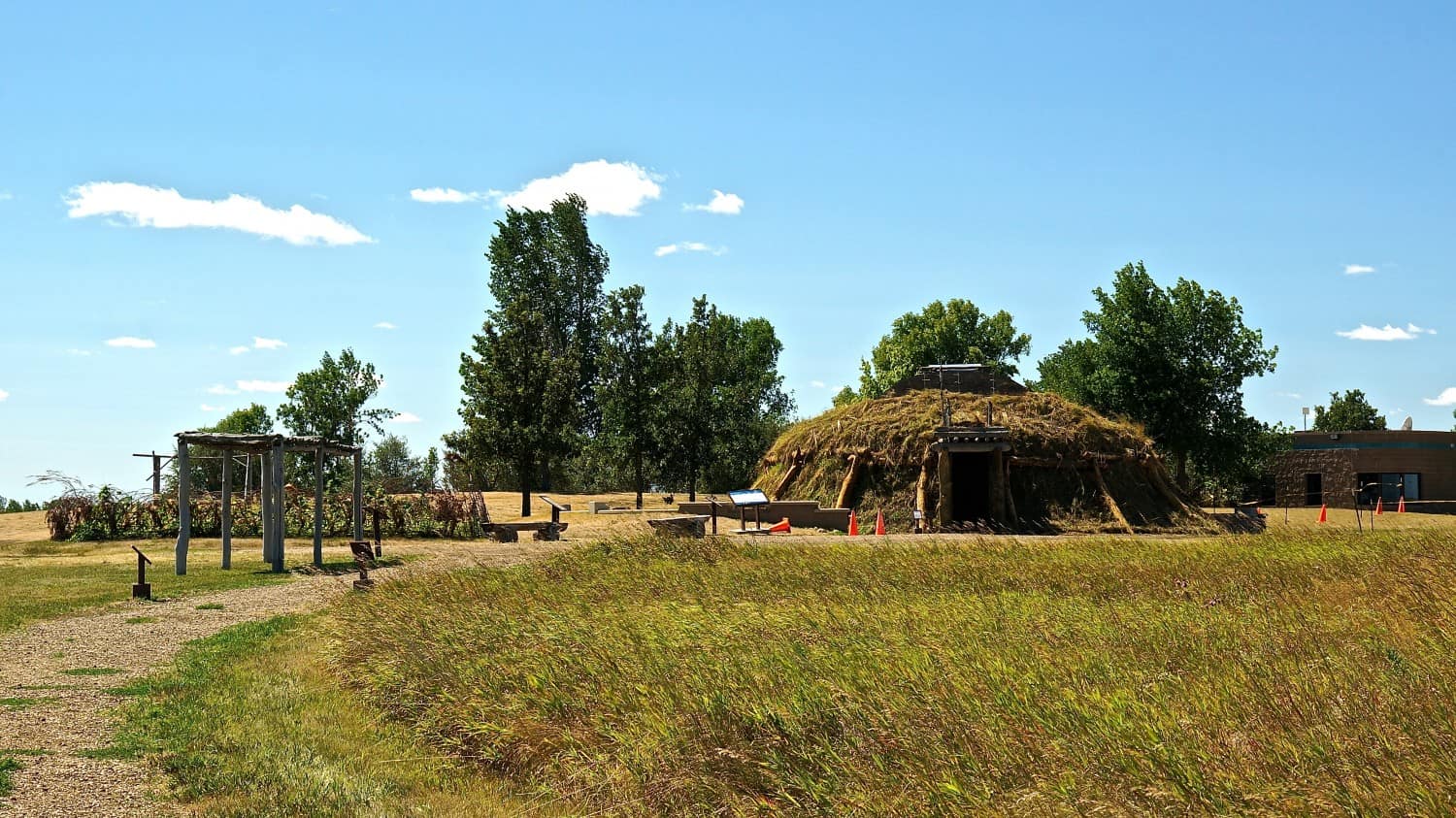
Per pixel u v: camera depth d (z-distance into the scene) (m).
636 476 58.16
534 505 51.09
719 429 55.34
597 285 75.56
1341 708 7.21
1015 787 6.33
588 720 8.81
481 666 10.46
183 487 22.62
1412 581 12.95
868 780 6.73
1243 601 12.86
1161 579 15.22
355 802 7.59
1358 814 5.52
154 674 11.68
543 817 7.57
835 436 38.16
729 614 11.96
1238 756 6.36
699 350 55.28
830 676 8.58
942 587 15.24
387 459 67.38
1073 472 35.41
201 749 8.70
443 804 7.76
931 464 35.09
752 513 35.75
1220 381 49.00
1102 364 49.38
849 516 33.69
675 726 8.08
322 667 12.23
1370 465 60.22
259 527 33.84
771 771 7.20
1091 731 6.80
